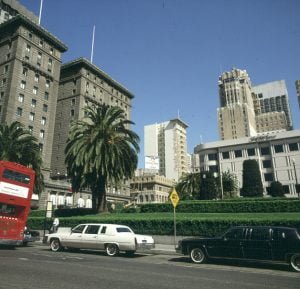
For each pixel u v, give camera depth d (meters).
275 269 11.80
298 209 27.23
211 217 24.12
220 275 9.91
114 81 90.06
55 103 69.88
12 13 85.00
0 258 12.62
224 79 163.88
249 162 49.00
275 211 28.11
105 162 30.88
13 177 17.89
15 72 60.88
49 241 17.69
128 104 97.94
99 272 9.72
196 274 10.00
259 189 47.25
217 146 80.44
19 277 8.40
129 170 33.59
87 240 16.41
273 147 73.69
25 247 20.02
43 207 59.97
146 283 8.09
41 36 69.44
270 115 161.25
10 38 64.50
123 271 10.13
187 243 13.80
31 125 62.09
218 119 152.25
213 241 13.23
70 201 67.12
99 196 33.56
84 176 32.00
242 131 144.25
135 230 24.53
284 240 11.74
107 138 32.62
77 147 31.42
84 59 78.44
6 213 17.42
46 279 8.20
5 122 55.22
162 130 184.25
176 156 170.00
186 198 57.38
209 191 43.38
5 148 37.09
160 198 128.88
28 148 38.47
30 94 63.31
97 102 81.81
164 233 23.38
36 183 39.16
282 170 71.00
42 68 67.94
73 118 75.62
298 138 71.06
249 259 12.24
